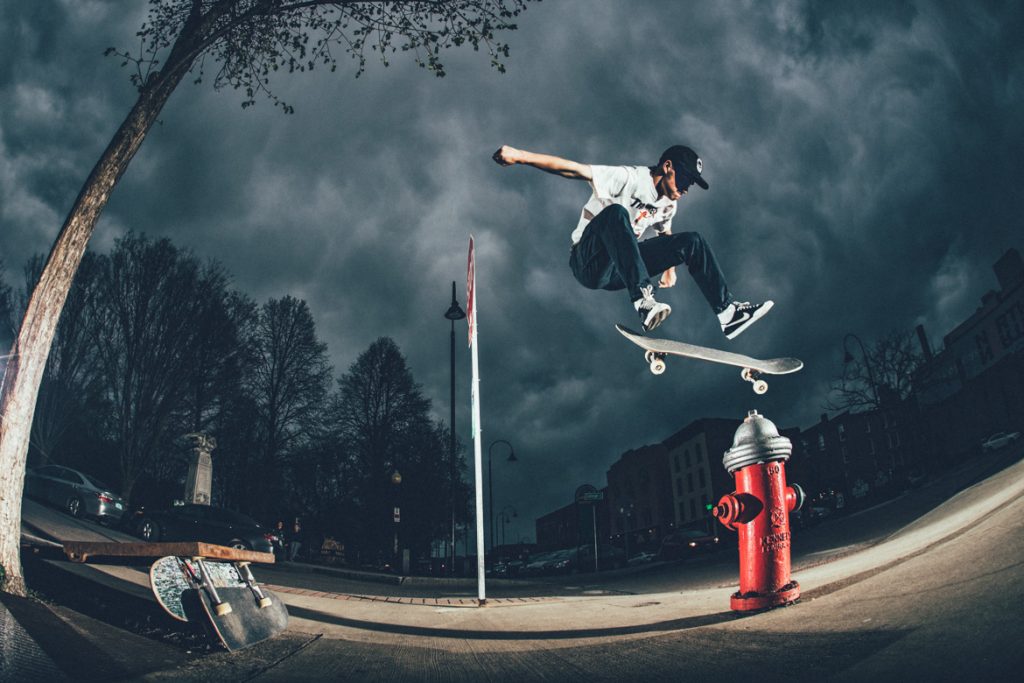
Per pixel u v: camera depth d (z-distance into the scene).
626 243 3.10
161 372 23.27
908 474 36.31
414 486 36.59
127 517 17.75
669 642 3.42
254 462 30.34
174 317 23.70
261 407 31.22
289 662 3.52
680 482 55.72
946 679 1.91
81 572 5.04
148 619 4.16
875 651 2.39
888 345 36.75
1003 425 36.09
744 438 3.98
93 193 6.43
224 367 26.39
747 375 3.60
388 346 38.22
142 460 23.03
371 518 35.81
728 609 4.36
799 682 2.25
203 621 3.72
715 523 32.41
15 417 5.56
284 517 34.28
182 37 7.20
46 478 17.50
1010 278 34.50
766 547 3.88
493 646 4.04
